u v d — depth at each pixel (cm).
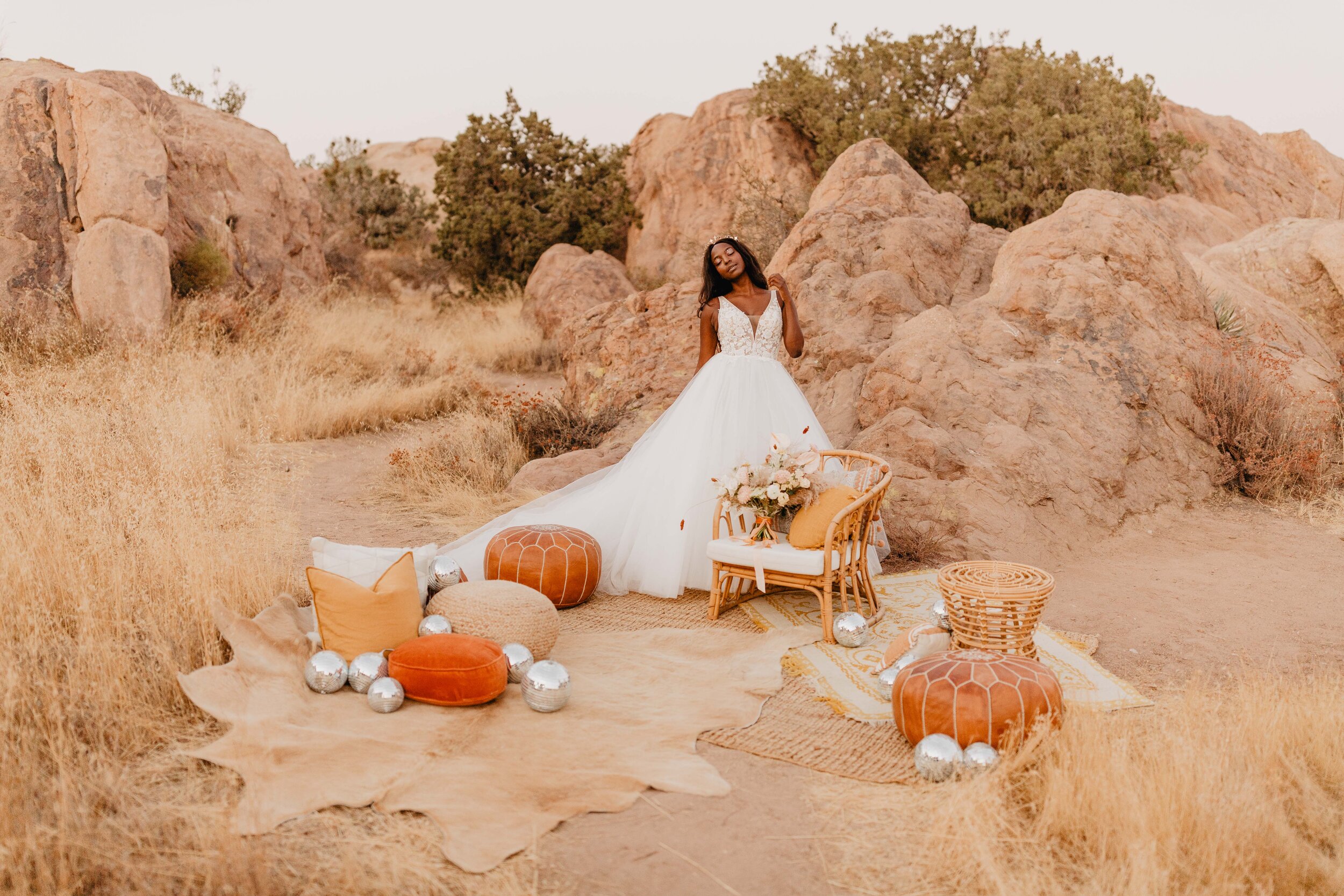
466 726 395
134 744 361
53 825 298
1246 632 528
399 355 1398
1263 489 788
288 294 1530
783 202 1683
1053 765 343
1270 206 2220
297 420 1034
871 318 862
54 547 481
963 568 478
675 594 591
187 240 1400
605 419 970
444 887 289
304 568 597
